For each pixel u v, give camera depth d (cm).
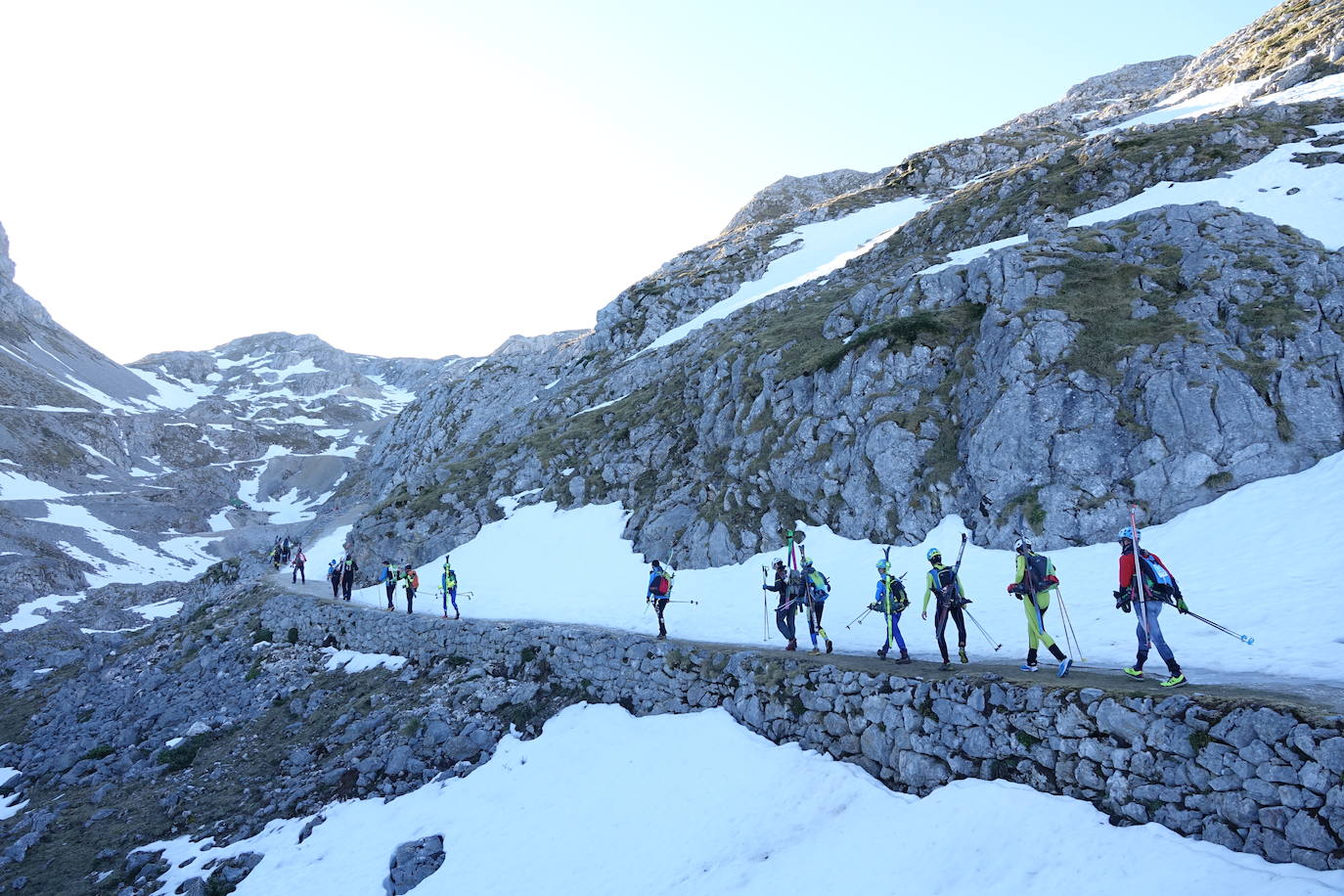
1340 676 1060
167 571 8850
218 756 2395
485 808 1692
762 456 3114
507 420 6538
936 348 2800
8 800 2483
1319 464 1861
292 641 3428
